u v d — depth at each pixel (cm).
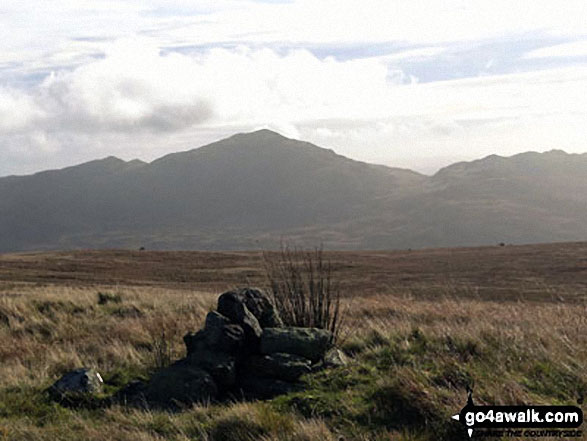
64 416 780
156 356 1004
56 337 1365
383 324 1138
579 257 5431
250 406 714
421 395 683
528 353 854
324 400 736
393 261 6312
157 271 5522
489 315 1369
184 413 740
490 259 5888
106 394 859
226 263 6397
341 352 920
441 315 1390
